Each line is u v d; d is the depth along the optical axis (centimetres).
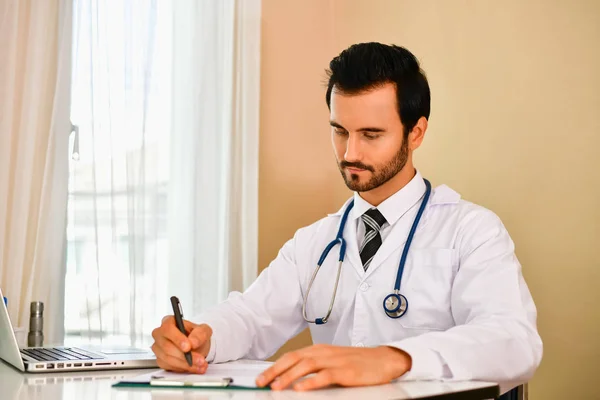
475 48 254
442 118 262
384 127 152
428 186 174
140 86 256
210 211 270
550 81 233
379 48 156
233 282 276
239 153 279
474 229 159
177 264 267
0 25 232
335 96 153
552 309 229
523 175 238
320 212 303
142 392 104
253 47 283
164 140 266
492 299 142
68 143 242
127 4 255
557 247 229
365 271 165
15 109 237
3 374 128
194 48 271
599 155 220
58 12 244
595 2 224
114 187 249
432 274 159
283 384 103
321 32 309
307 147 303
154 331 132
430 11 269
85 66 246
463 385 108
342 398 95
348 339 167
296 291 176
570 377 223
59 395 102
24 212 232
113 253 246
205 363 125
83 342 241
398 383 110
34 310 197
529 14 239
